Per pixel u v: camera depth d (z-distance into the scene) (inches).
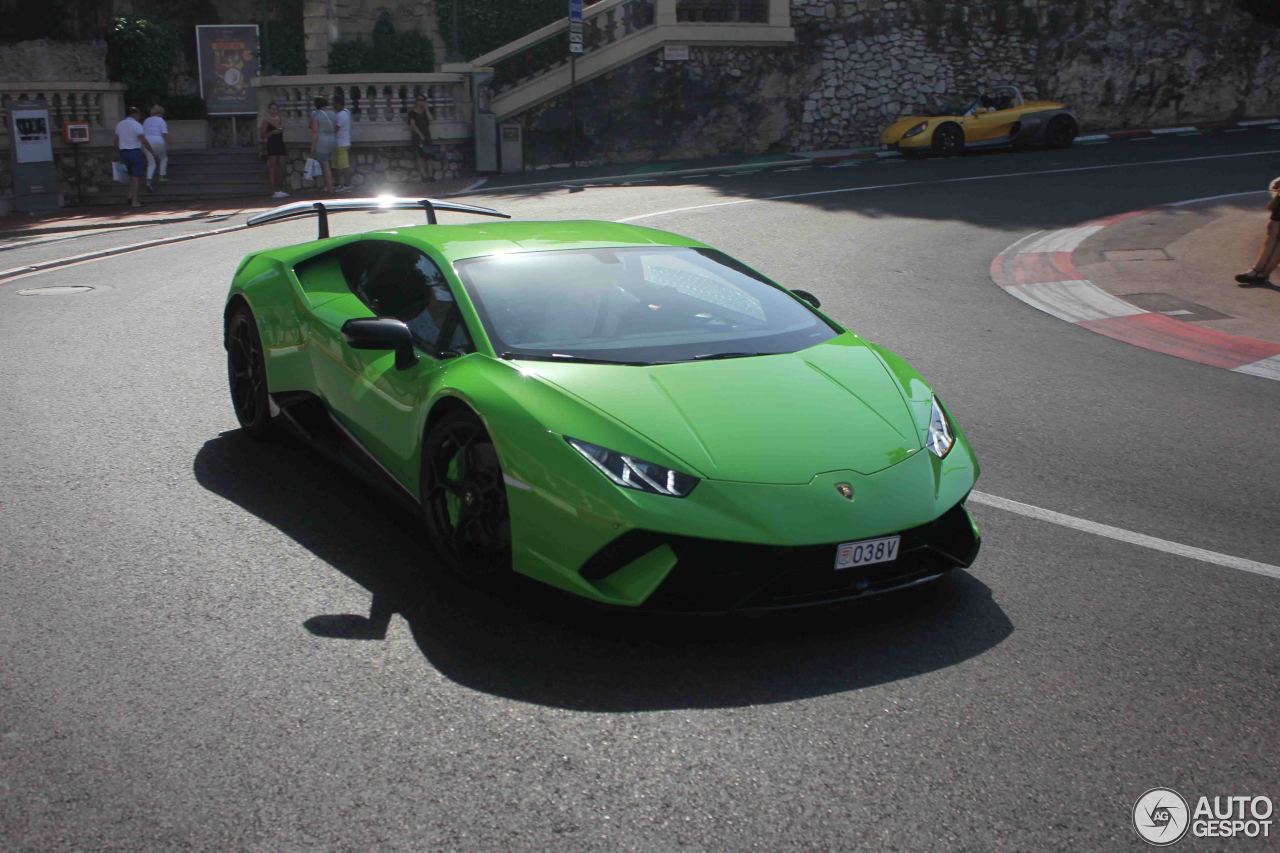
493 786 111.3
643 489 136.8
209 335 340.5
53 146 875.4
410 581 161.5
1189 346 355.6
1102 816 109.1
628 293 179.8
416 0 980.6
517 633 145.5
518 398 149.6
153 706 125.6
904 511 142.9
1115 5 1014.4
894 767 116.5
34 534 177.5
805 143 999.0
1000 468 228.8
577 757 116.8
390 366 178.4
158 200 882.1
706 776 113.9
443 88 923.4
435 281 181.5
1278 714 130.3
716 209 660.1
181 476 207.2
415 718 124.0
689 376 157.1
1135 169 801.6
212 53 1078.4
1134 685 136.3
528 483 143.3
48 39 1030.4
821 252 524.7
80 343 329.1
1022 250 538.6
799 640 145.6
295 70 1090.7
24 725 121.2
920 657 141.8
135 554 169.8
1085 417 270.8
